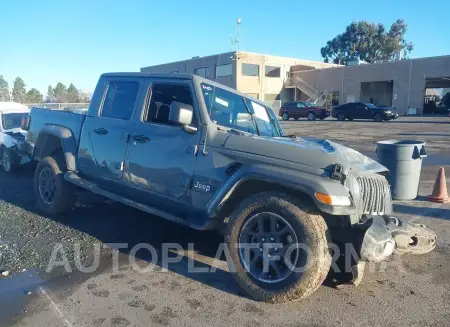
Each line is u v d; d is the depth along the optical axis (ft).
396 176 23.54
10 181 27.73
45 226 17.74
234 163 12.49
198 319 10.71
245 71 151.94
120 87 16.57
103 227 17.75
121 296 11.85
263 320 10.73
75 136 18.16
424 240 13.91
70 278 12.94
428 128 79.77
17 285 12.40
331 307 11.44
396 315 11.10
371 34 244.22
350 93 152.05
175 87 14.55
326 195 10.65
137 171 14.97
